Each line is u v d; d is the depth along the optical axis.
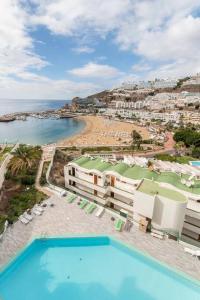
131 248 23.84
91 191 36.75
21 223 27.03
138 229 27.20
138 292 19.47
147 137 114.88
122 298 18.89
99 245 25.25
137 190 26.84
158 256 22.95
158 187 27.97
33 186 36.66
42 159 51.34
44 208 30.73
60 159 60.50
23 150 43.25
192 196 27.80
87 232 26.12
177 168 44.41
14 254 22.14
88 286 19.89
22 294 18.86
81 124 182.12
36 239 24.41
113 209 34.97
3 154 46.41
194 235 29.05
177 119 167.38
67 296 18.84
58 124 180.62
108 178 34.62
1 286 19.48
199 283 19.81
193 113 169.38
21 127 160.25
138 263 22.72
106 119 199.62
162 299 18.88
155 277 21.08
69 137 125.44
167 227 25.94
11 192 33.91
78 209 30.98
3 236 24.61
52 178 44.09
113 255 23.78
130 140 107.19
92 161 39.81
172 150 87.75
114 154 77.62
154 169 35.94
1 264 20.84
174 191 26.98
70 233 25.78
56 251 24.02
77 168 37.34
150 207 25.84
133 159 49.91
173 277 21.00
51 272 21.20
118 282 20.44
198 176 34.47
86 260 22.94
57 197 33.84
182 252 23.66
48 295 18.88
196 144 86.88
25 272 21.02
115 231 26.62
